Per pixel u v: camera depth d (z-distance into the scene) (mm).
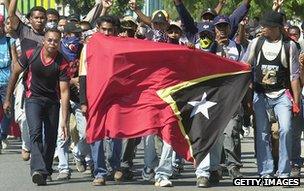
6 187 18812
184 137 18062
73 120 20797
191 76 18125
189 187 18578
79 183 19438
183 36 21062
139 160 24672
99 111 18062
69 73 19266
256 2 42281
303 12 43250
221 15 19734
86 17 23891
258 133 18781
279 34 18453
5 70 26500
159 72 18031
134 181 19734
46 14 22453
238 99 18266
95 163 19031
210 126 18078
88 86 18266
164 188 18469
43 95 19016
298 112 18781
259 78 18594
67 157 20172
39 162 19031
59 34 18891
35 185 19125
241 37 22141
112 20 18906
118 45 18094
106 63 17969
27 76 19109
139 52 17953
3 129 27094
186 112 18047
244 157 25625
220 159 19281
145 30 23141
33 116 18953
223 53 19547
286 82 18531
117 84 17875
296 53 18391
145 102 17953
